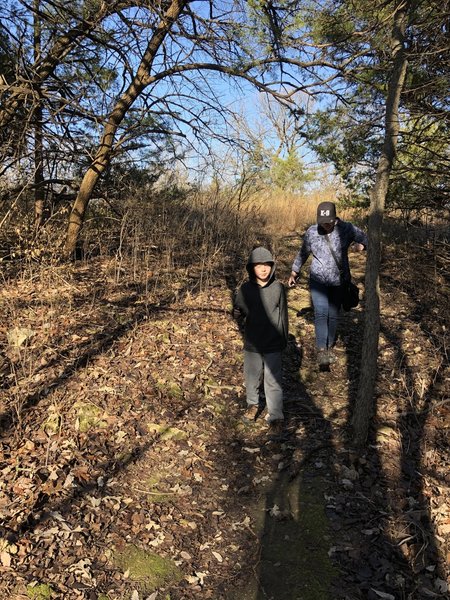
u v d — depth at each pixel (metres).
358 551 3.16
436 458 3.99
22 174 7.79
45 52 7.61
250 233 10.84
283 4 6.92
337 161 8.35
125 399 4.55
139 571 2.99
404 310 6.87
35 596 2.74
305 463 4.00
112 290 6.88
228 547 3.23
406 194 7.55
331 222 5.15
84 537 3.16
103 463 3.81
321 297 5.34
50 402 4.37
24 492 3.40
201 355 5.52
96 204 9.50
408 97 5.63
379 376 5.19
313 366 5.59
